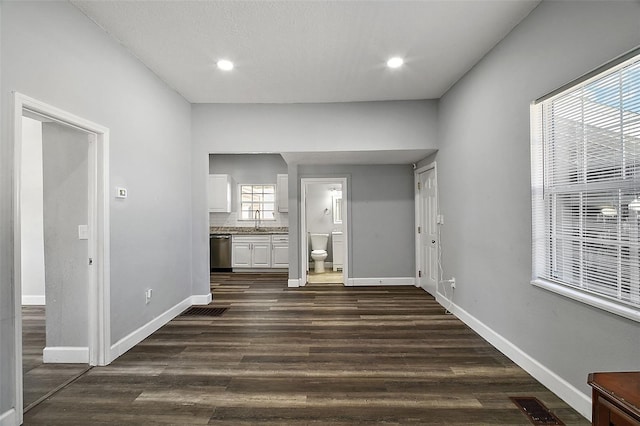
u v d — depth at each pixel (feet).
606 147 5.79
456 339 9.87
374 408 6.46
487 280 9.64
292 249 17.25
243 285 17.75
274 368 8.13
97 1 7.14
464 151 10.99
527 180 7.70
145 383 7.44
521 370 7.92
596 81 5.98
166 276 11.58
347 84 11.65
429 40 8.77
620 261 5.56
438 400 6.72
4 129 5.75
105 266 8.31
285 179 22.88
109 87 8.48
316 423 6.01
